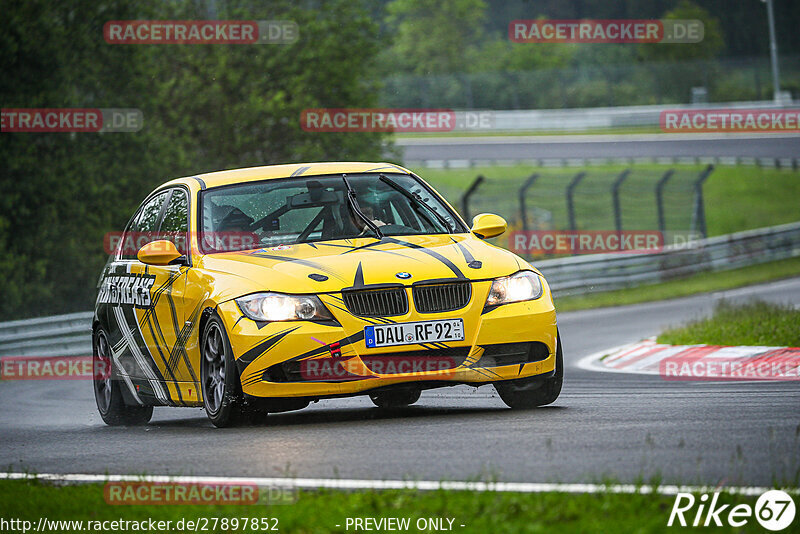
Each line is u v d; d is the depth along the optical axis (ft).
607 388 111.24
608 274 318.45
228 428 85.71
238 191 96.43
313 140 376.89
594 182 558.56
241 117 364.79
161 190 105.60
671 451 62.90
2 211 296.92
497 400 102.53
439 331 82.07
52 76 306.14
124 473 67.00
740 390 99.81
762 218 510.17
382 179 98.22
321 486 56.70
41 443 89.04
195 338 88.69
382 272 83.15
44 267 296.30
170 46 368.27
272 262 86.48
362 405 105.91
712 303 255.70
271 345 81.20
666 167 590.96
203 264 90.38
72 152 310.65
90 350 227.61
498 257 87.76
